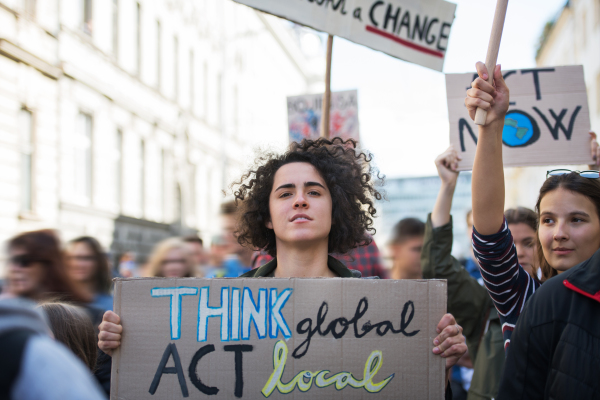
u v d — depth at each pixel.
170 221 18.88
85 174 14.09
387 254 3.88
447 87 3.18
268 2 3.40
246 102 26.17
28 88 11.34
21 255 3.02
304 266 2.00
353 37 3.48
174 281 1.76
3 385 0.98
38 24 11.60
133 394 1.72
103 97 14.64
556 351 1.46
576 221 1.89
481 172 1.80
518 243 2.91
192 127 20.72
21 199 11.23
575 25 24.14
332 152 2.24
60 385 0.99
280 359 1.72
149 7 17.44
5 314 1.04
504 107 1.75
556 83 3.17
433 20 3.59
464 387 3.32
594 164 3.08
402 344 1.74
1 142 10.46
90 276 3.57
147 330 1.74
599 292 1.43
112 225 14.84
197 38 21.27
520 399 1.52
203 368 1.72
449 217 2.80
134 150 16.53
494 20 1.73
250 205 2.24
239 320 1.74
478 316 2.73
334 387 1.71
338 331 1.74
